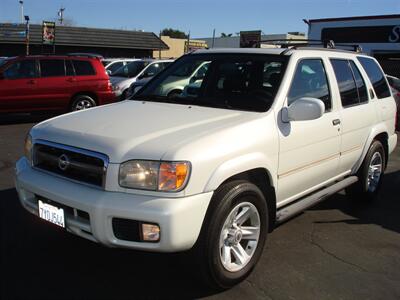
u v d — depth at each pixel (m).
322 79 4.64
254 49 4.57
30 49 38.00
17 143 8.91
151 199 3.03
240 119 3.71
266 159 3.68
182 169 3.05
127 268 3.81
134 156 3.09
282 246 4.42
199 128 3.47
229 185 3.37
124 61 16.58
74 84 11.74
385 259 4.24
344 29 24.92
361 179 5.50
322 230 4.89
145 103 4.38
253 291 3.56
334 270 3.97
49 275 3.65
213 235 3.24
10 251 4.02
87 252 4.06
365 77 5.50
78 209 3.17
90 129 3.49
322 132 4.42
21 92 11.02
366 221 5.23
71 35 39.34
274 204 3.95
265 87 4.11
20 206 5.13
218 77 4.42
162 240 3.01
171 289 3.53
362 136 5.25
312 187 4.56
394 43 23.31
